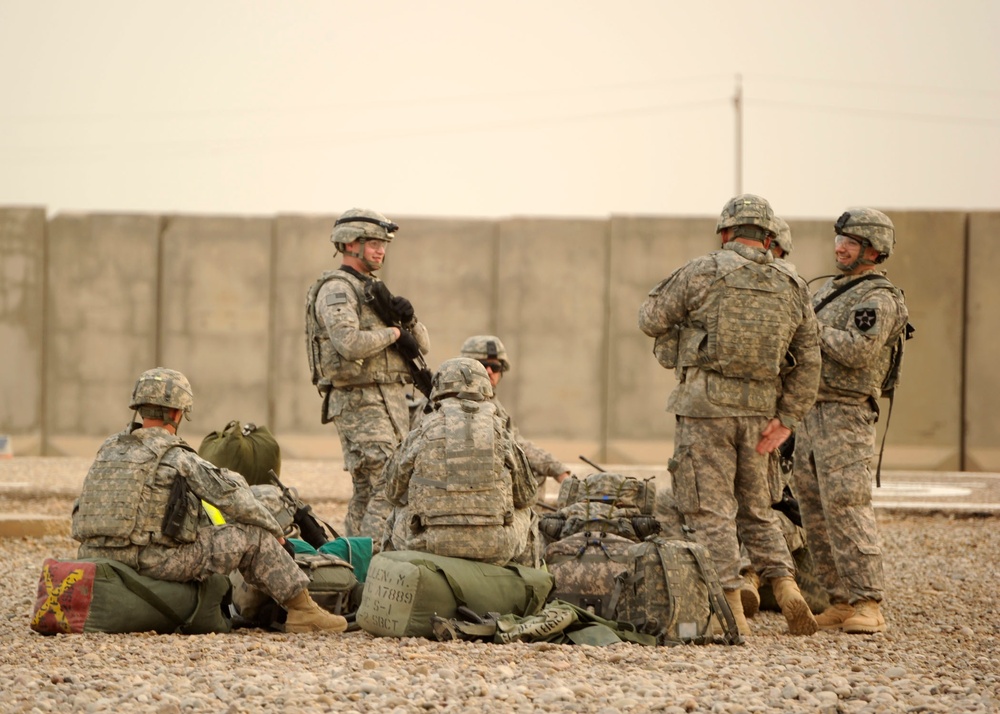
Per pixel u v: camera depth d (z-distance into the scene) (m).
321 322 25.12
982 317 55.03
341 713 13.60
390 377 25.14
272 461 24.64
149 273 58.53
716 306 20.41
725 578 20.20
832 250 55.44
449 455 19.05
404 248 57.88
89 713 13.64
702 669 16.38
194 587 19.33
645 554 19.05
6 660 16.56
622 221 56.78
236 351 58.34
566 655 17.05
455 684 14.89
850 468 21.69
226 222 58.59
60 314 58.53
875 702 14.52
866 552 21.36
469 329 57.72
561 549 19.83
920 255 55.28
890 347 22.22
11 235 58.34
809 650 18.92
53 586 18.75
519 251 57.44
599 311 57.09
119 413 58.41
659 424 56.34
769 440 20.66
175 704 13.71
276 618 20.31
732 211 20.97
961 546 33.75
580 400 57.09
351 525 25.41
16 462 53.84
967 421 55.09
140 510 18.86
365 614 18.97
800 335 20.70
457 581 18.39
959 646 20.05
